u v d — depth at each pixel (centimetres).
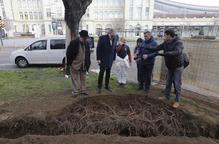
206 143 393
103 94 560
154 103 504
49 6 6938
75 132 428
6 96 560
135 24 6944
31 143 367
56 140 378
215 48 600
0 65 1145
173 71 495
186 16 6769
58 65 1112
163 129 441
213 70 607
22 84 677
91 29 7181
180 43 471
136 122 443
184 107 503
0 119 442
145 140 389
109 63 564
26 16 7212
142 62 587
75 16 716
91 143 371
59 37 1068
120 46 663
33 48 1070
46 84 681
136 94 547
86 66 539
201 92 643
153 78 805
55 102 515
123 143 374
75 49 508
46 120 443
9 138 421
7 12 6750
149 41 579
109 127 434
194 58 672
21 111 469
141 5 6838
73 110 469
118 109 478
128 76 860
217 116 475
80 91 560
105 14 7281
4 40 3198
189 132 440
